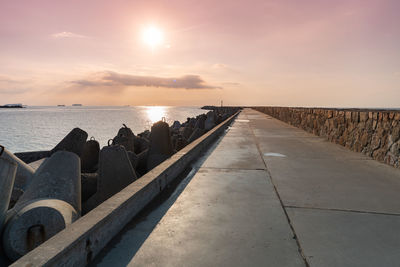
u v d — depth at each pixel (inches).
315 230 93.7
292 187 144.3
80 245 69.9
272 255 77.8
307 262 74.2
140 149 465.4
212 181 157.9
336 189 140.0
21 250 110.0
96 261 75.2
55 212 117.9
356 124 257.4
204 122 909.8
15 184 223.3
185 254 78.6
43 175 183.8
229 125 621.3
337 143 309.9
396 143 187.0
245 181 157.2
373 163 202.8
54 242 65.7
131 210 104.2
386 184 148.1
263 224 98.9
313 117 421.7
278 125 621.3
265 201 123.2
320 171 179.6
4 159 115.8
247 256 77.3
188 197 130.0
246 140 351.6
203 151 266.4
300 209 113.0
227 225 98.3
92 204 214.5
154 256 77.7
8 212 127.3
